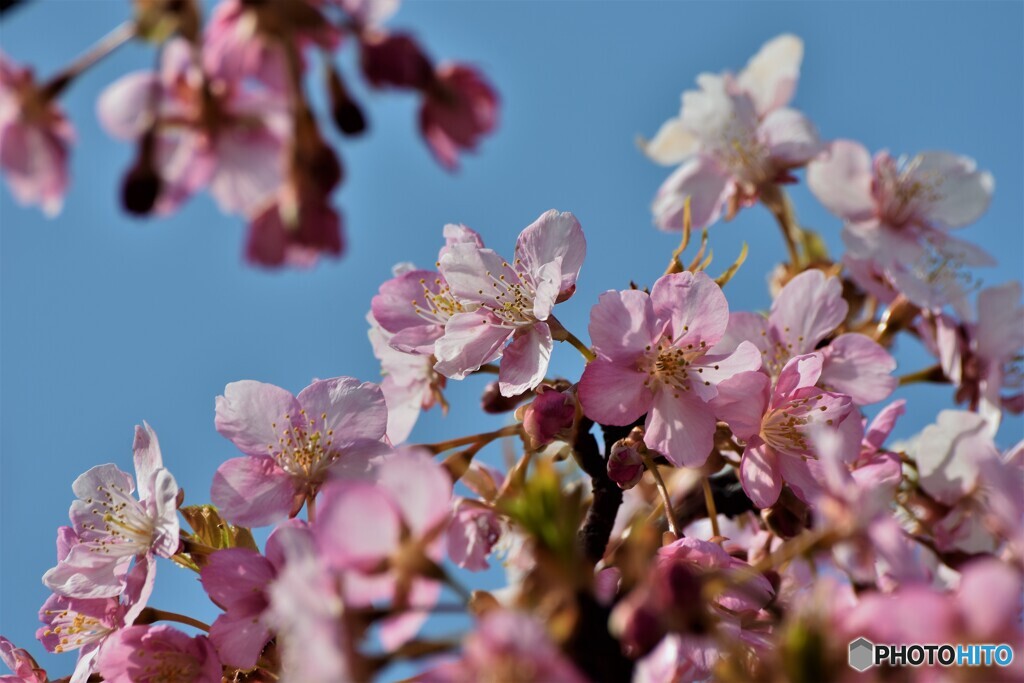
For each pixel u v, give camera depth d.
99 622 0.51
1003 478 0.47
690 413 0.50
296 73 0.44
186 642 0.49
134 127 0.44
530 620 0.42
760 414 0.50
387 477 0.44
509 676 0.42
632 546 0.45
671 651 0.47
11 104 0.44
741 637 0.47
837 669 0.43
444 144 0.45
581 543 0.50
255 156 0.44
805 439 0.50
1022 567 0.46
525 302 0.51
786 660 0.43
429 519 0.44
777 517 0.51
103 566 0.51
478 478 0.52
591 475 0.51
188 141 0.44
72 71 0.44
